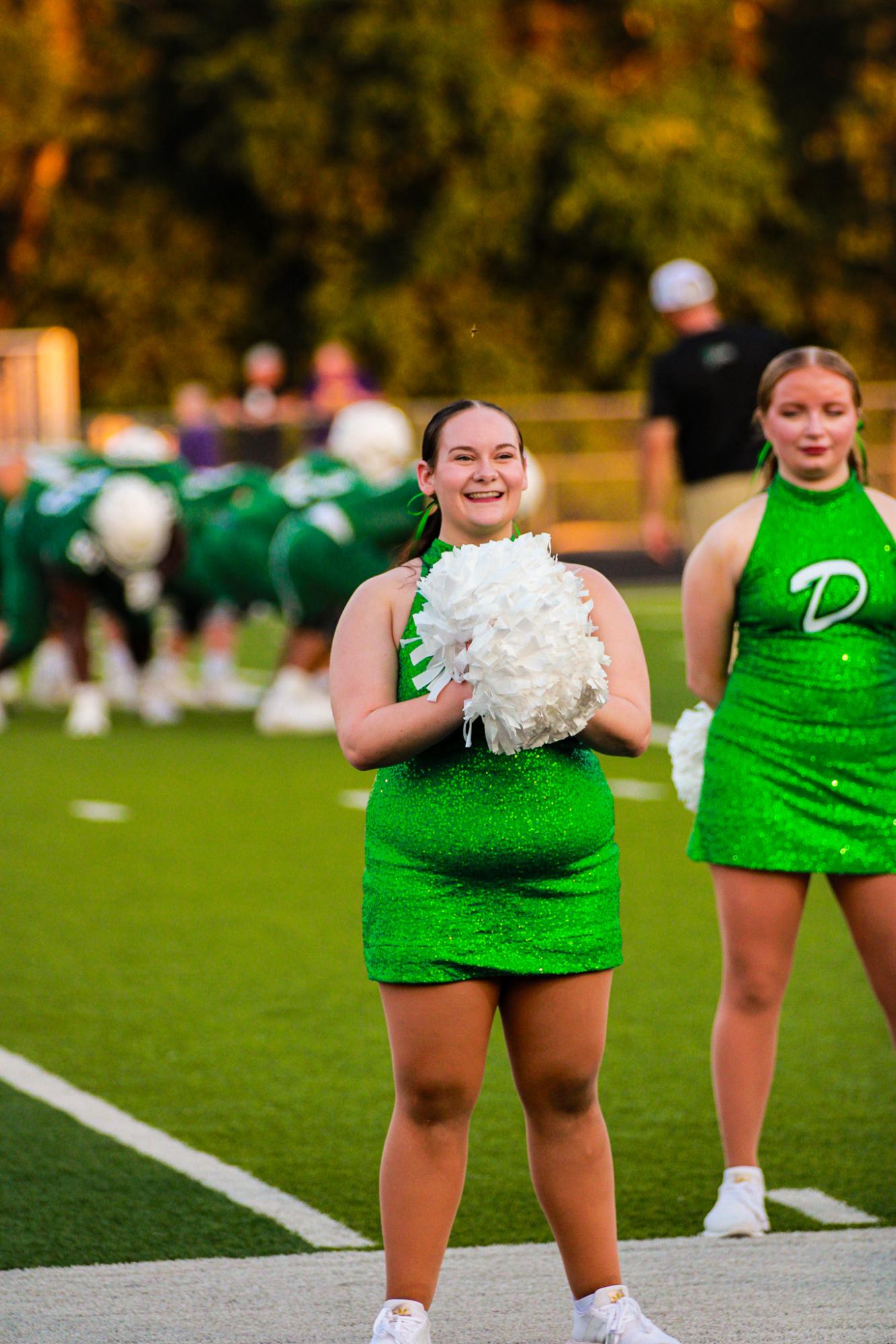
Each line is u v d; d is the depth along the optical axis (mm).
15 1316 10438
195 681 45031
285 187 84500
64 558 35531
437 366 85188
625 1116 14430
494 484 9773
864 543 12109
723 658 12602
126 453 36531
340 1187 12836
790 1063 15727
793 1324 10273
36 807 27906
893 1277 11023
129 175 89375
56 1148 13625
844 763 12039
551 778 9492
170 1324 10320
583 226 85438
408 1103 9688
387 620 9805
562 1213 9859
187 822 26688
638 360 87375
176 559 36281
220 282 89375
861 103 89438
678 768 12773
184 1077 15375
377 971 9586
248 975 18641
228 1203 12508
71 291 89312
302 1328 10266
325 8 84375
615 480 72812
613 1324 9742
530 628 8984
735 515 12422
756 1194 11984
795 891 12203
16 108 83125
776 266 90125
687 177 83562
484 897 9492
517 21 89875
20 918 21016
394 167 85688
